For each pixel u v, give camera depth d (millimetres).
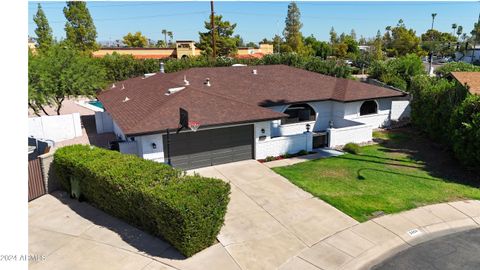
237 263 8359
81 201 11672
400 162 16469
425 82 21750
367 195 12492
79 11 56594
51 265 8156
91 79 24234
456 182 13969
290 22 92188
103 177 10031
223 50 60375
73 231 9727
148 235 9500
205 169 15555
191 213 8195
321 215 10914
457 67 35688
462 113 15477
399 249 9203
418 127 22188
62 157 11609
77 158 11242
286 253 8844
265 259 8562
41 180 12156
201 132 15531
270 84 23125
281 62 42656
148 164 10586
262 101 20219
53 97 22219
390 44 95812
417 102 21531
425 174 14844
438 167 15773
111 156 11422
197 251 8742
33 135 20422
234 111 16516
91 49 58688
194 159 15648
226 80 23266
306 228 10117
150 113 15430
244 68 26359
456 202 12086
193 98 17094
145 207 9078
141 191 8945
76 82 22734
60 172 12008
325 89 23219
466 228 10398
